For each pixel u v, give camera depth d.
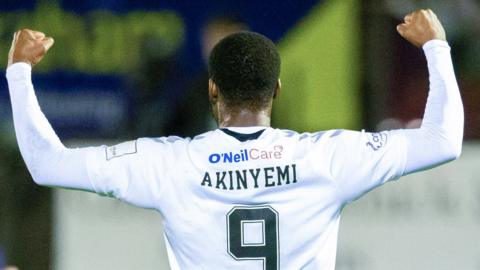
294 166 12.64
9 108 36.81
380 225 30.78
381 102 36.44
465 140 34.00
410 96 36.47
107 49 37.91
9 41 38.12
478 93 35.12
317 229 12.60
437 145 12.55
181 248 12.62
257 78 12.83
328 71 36.75
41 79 37.66
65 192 31.27
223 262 12.50
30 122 12.68
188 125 33.16
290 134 12.98
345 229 30.84
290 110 36.41
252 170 12.63
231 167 12.65
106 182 12.66
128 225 31.08
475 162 30.47
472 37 36.06
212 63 13.02
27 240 31.55
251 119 12.93
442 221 30.66
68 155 12.66
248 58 12.84
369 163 12.65
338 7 37.16
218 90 12.98
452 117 12.66
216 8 38.09
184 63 37.56
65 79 37.69
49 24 38.31
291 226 12.55
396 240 30.78
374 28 36.81
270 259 12.50
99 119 37.22
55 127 37.34
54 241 31.42
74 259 31.25
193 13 38.09
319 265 12.62
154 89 36.31
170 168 12.70
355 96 36.53
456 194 30.59
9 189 31.77
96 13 38.38
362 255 30.80
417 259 30.78
